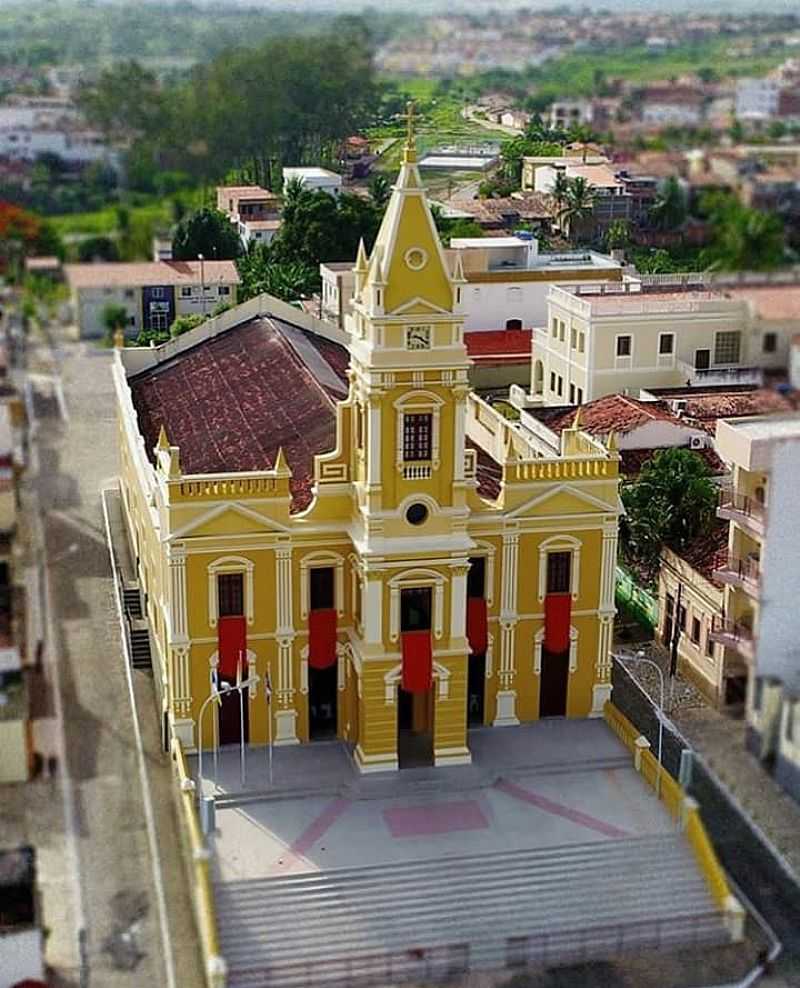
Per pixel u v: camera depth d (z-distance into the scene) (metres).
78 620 53.03
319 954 42.06
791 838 42.31
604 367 84.12
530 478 52.03
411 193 47.16
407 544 49.47
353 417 50.22
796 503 25.44
